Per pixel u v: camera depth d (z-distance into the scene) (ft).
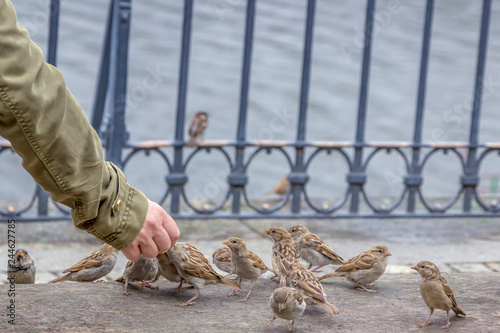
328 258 20.12
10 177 63.10
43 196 30.58
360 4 133.18
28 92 8.92
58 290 14.30
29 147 9.27
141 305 13.80
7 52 8.83
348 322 13.30
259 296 15.19
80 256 27.35
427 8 32.50
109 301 13.88
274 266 17.42
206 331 12.51
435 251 29.50
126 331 12.28
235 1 124.88
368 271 15.66
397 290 15.62
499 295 14.88
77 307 13.33
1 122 9.07
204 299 14.56
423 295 13.35
